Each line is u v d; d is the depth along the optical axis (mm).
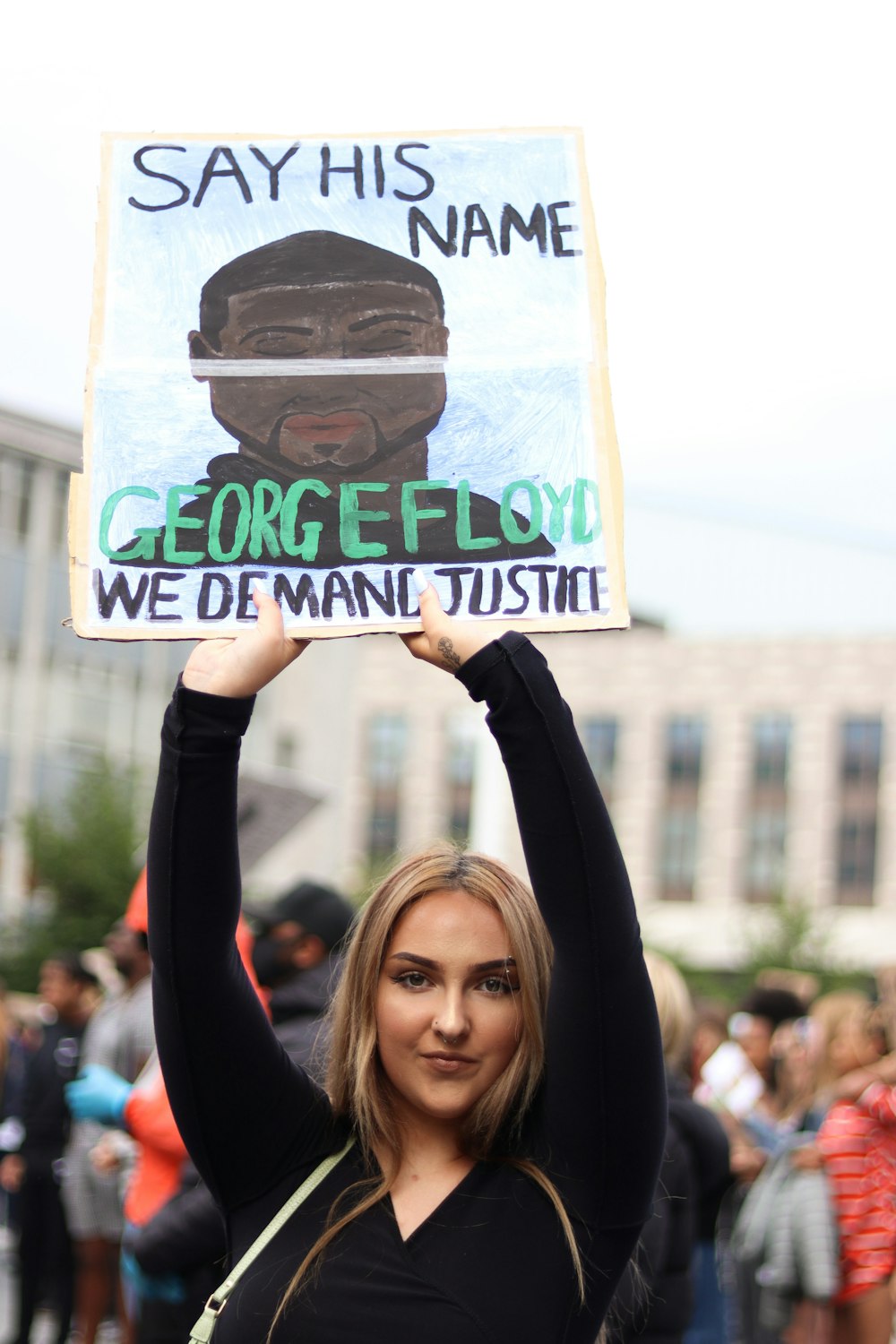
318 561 2844
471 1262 2551
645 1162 2605
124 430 2895
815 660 74562
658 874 75188
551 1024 2611
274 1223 2621
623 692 76938
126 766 28234
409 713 78938
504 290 2973
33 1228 9422
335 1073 2742
